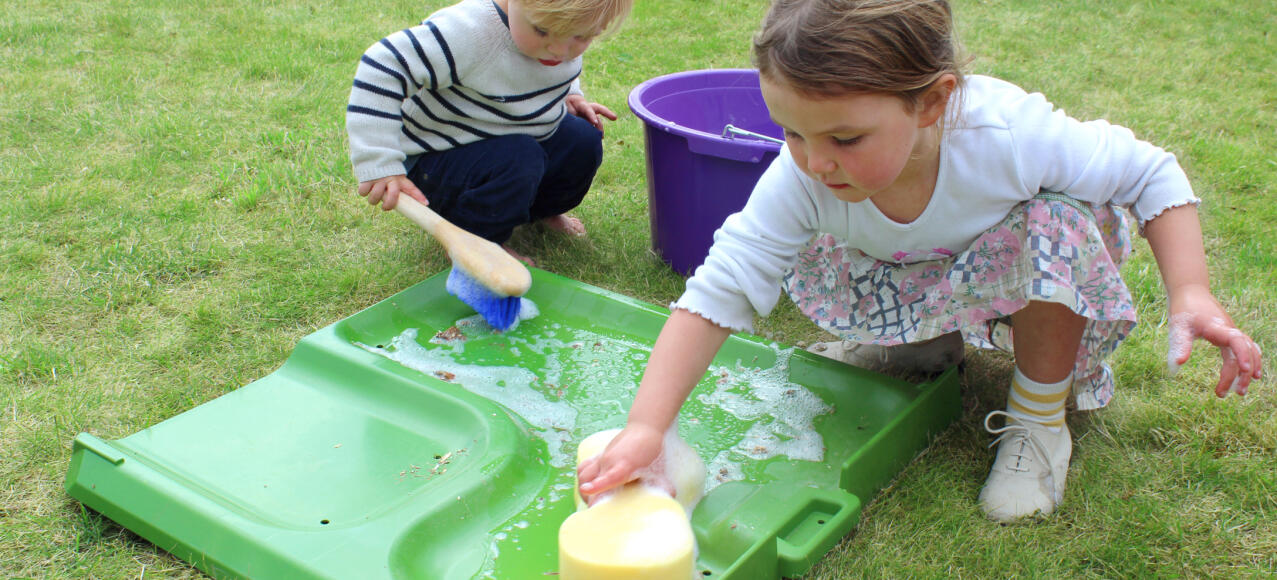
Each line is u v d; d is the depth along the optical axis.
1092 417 1.42
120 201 2.06
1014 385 1.29
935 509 1.23
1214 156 2.45
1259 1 4.12
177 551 1.12
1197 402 1.44
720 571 1.10
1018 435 1.27
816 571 1.13
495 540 1.13
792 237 1.19
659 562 0.93
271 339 1.61
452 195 1.86
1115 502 1.25
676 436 1.17
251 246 1.90
